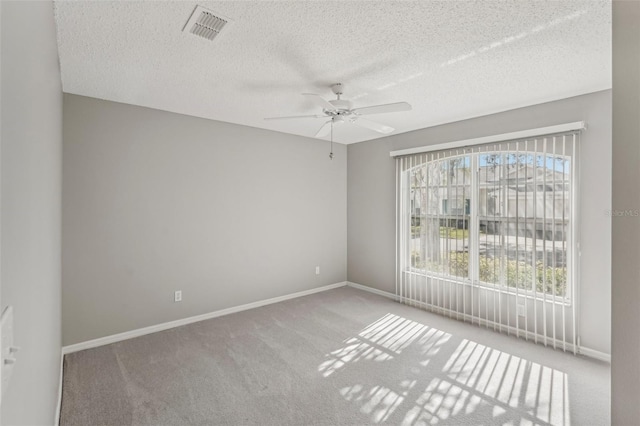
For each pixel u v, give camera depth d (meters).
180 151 3.57
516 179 3.28
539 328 3.14
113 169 3.13
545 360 2.76
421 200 4.19
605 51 2.16
